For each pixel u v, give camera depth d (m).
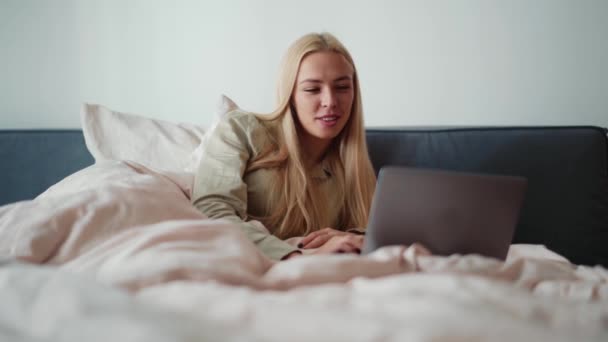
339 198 1.56
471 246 0.91
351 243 1.17
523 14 2.11
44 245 0.83
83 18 2.21
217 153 1.43
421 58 2.17
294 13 2.18
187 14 2.20
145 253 0.73
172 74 2.22
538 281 0.81
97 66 2.23
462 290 0.57
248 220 1.41
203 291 0.54
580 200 1.60
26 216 0.88
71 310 0.45
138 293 0.59
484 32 2.13
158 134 1.75
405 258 0.79
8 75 2.23
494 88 2.14
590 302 0.66
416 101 2.18
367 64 2.19
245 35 2.20
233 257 0.73
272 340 0.45
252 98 2.21
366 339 0.44
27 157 1.90
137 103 2.23
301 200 1.45
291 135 1.49
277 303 0.52
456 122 2.17
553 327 0.54
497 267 0.80
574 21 2.09
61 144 1.90
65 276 0.52
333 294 0.57
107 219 0.90
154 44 2.21
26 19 2.22
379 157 1.71
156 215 0.97
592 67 2.09
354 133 1.56
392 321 0.48
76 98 2.23
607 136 1.67
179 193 1.15
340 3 2.17
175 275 0.65
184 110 2.23
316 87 1.46
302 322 0.47
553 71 2.11
